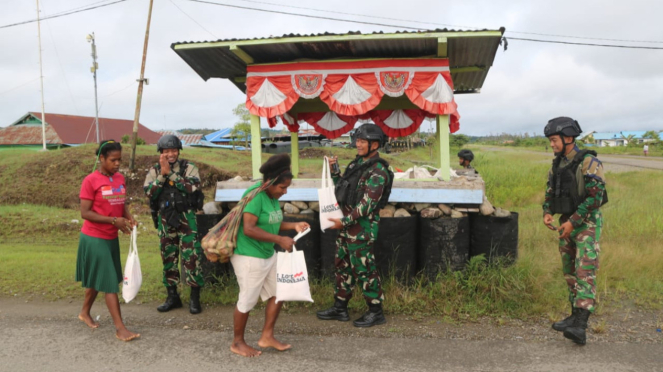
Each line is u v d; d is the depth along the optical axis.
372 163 4.48
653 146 51.31
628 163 29.78
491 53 5.94
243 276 3.70
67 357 3.77
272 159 3.72
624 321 4.48
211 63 6.34
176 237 4.99
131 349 3.93
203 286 5.21
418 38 5.15
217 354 3.81
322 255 5.54
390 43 5.36
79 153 18.28
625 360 3.59
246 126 27.12
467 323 4.49
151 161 18.11
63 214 13.17
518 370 3.46
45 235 11.32
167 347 3.96
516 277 4.94
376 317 4.49
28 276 6.30
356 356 3.75
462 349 3.87
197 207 5.01
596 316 4.61
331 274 5.47
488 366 3.53
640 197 12.60
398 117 8.19
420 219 5.35
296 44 5.40
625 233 7.94
